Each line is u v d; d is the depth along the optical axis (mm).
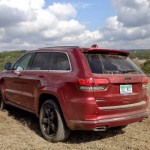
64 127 5770
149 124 7445
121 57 6191
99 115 5383
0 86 8320
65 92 5578
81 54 5703
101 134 6539
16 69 7520
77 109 5375
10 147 5570
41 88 6176
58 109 5809
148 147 5738
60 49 6203
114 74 5602
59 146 5699
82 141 6027
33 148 5535
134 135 6512
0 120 7359
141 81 6047
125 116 5688
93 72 5441
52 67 6207
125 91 5707
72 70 5656
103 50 5820
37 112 6480
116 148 5641
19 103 7391
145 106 6219
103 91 5398
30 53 7188
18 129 6773
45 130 6160
